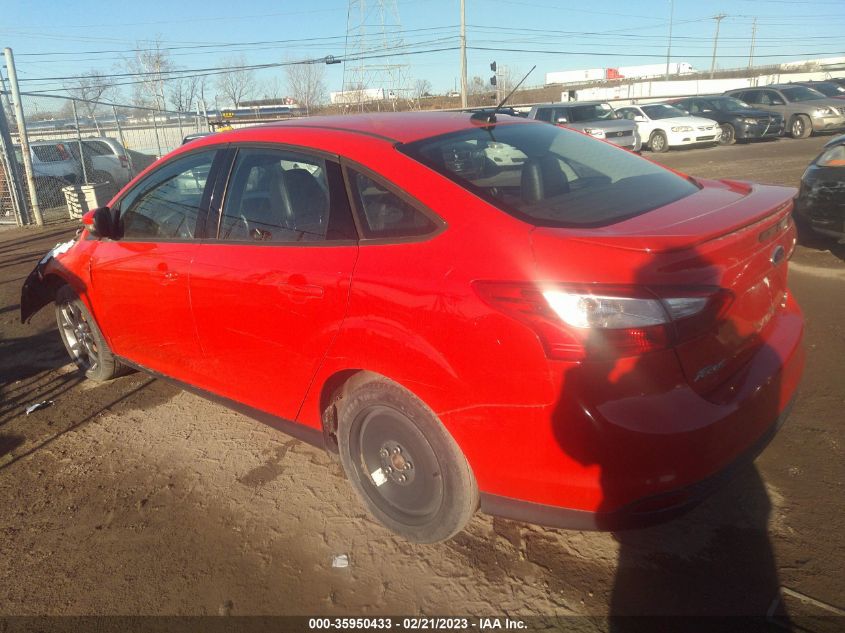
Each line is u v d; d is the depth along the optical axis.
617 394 2.01
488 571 2.54
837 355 4.15
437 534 2.55
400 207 2.49
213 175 3.25
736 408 2.17
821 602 2.27
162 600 2.50
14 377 4.75
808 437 3.24
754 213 2.35
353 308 2.49
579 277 2.01
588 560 2.56
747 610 2.26
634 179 2.86
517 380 2.09
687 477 2.07
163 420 3.95
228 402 3.33
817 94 21.05
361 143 2.73
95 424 3.94
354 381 2.69
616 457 2.02
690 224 2.21
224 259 3.04
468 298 2.17
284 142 2.97
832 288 5.48
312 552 2.71
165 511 3.05
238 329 3.02
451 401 2.25
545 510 2.19
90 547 2.82
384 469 2.69
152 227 3.56
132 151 18.77
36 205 12.26
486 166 2.65
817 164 5.87
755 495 2.85
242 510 3.02
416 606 2.40
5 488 3.32
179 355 3.51
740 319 2.34
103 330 4.08
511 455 2.17
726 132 20.55
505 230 2.24
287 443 3.60
